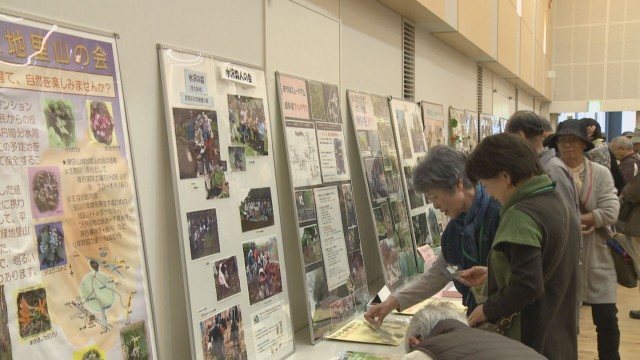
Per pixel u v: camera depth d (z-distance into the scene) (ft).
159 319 5.23
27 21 3.79
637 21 37.27
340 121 8.61
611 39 38.11
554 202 4.83
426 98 14.40
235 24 6.31
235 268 5.69
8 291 3.53
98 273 4.18
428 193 5.92
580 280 9.23
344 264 7.84
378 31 10.92
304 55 7.90
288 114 7.16
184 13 5.49
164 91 5.10
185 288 5.05
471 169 5.09
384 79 11.34
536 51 31.12
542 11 33.19
